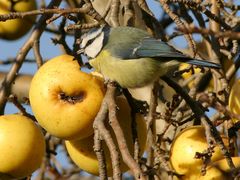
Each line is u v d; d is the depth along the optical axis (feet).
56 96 8.62
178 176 8.66
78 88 8.62
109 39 8.93
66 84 8.61
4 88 8.92
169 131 9.07
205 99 8.29
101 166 8.42
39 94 8.62
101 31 8.93
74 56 8.73
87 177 9.57
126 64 8.88
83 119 8.61
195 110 8.64
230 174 8.53
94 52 8.91
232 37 8.05
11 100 8.79
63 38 9.11
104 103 8.50
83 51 8.93
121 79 8.90
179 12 9.23
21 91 9.68
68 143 8.75
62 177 9.50
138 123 8.70
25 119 8.75
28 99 8.84
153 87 8.79
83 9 8.71
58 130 8.63
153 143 8.64
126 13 9.09
